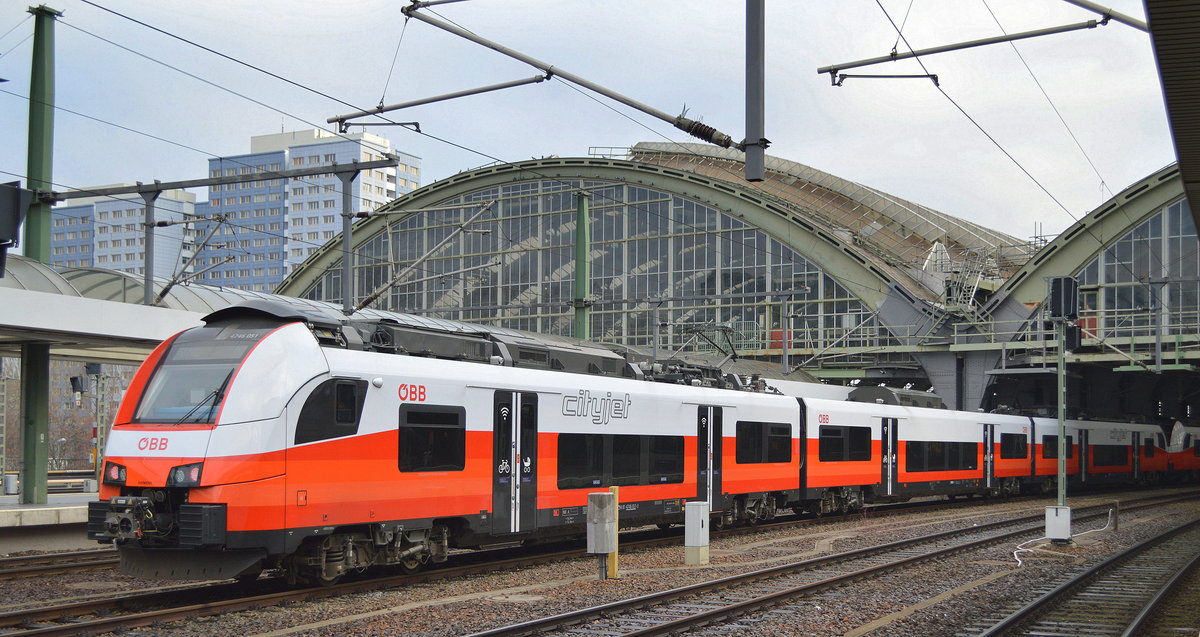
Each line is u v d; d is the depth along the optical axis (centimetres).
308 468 1583
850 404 3422
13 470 6775
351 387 1664
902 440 3691
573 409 2159
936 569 2028
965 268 6762
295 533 1558
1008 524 3116
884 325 6588
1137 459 5881
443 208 2972
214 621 1355
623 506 2303
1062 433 2605
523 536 2017
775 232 6975
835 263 6781
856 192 7988
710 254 7194
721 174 7900
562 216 7619
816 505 3291
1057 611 1577
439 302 8012
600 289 7538
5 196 1347
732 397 2755
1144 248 5916
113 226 15600
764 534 2756
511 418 1992
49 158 2700
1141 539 2775
